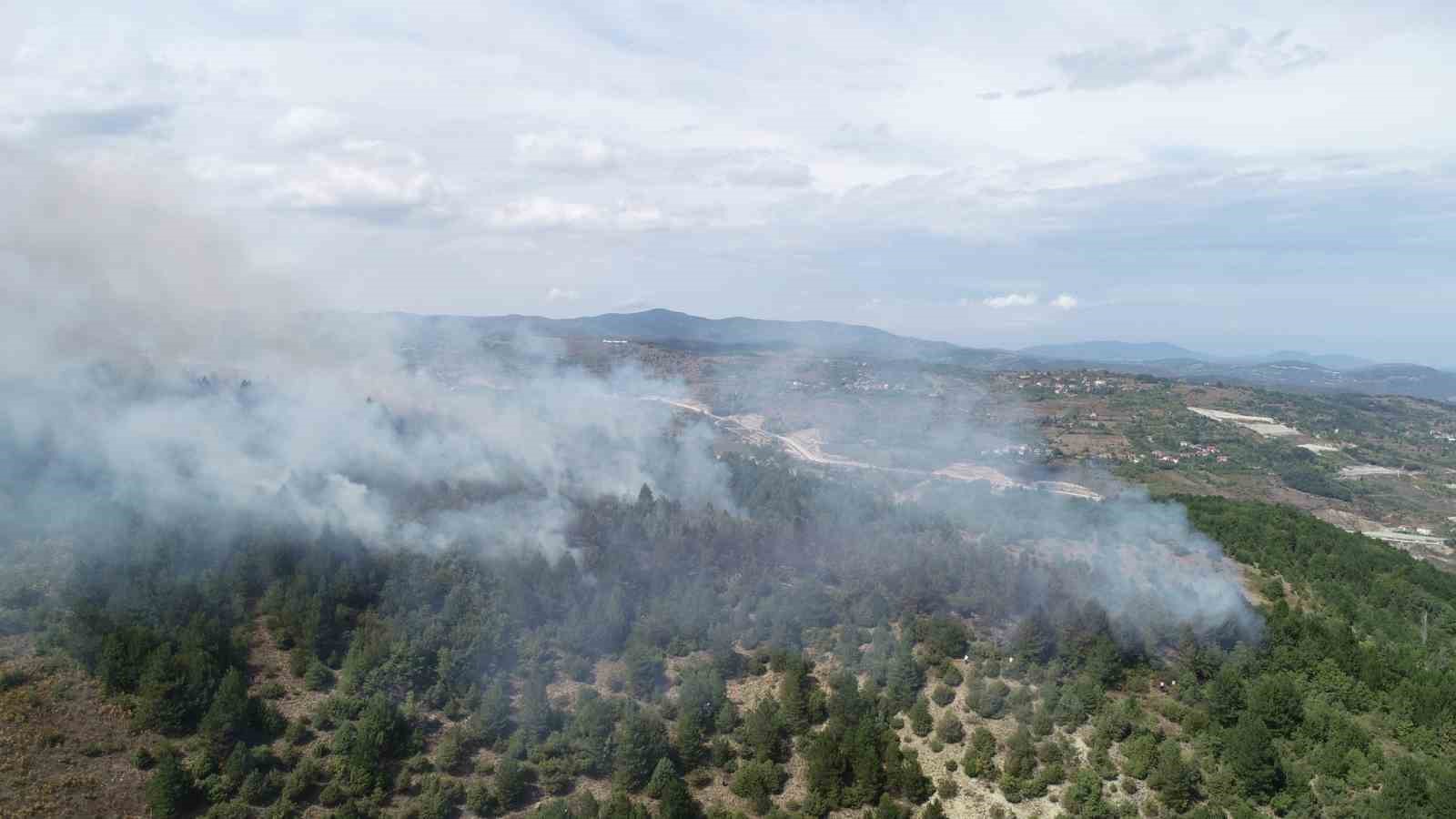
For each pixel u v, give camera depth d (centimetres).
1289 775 8606
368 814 8069
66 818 7575
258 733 8619
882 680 10062
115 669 8631
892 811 8388
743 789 8794
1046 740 9169
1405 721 9525
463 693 9356
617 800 8225
